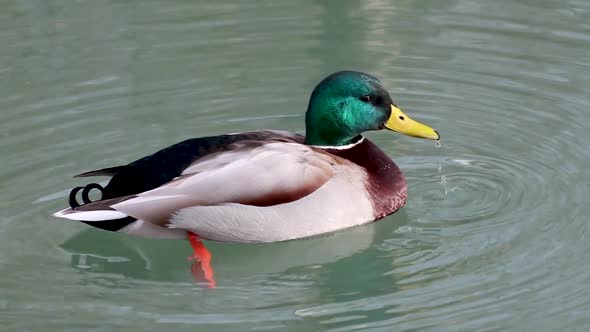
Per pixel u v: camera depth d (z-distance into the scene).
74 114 14.95
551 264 11.49
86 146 14.16
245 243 12.15
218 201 11.78
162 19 17.58
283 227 11.95
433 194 13.17
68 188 13.23
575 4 17.73
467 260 11.72
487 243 12.01
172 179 11.81
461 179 13.49
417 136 12.56
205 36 17.03
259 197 11.82
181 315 10.89
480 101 15.28
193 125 14.75
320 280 11.73
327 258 12.27
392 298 11.13
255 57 16.45
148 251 12.35
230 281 11.74
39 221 12.60
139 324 10.71
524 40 16.69
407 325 10.59
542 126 14.55
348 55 16.45
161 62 16.33
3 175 13.45
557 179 13.27
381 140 14.63
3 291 11.34
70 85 15.68
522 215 12.54
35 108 15.05
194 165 11.87
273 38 16.95
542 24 17.12
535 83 15.59
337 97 12.52
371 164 12.63
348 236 12.32
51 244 12.22
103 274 11.81
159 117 14.95
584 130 14.38
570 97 15.18
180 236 12.12
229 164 11.87
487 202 12.91
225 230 11.93
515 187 13.20
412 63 16.25
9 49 16.59
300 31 17.11
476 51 16.47
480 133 14.55
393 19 17.48
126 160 13.82
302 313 10.94
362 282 11.58
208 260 11.90
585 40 16.55
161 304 11.16
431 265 11.70
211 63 16.31
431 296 11.10
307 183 11.94
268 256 12.22
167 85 15.76
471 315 10.70
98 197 13.08
